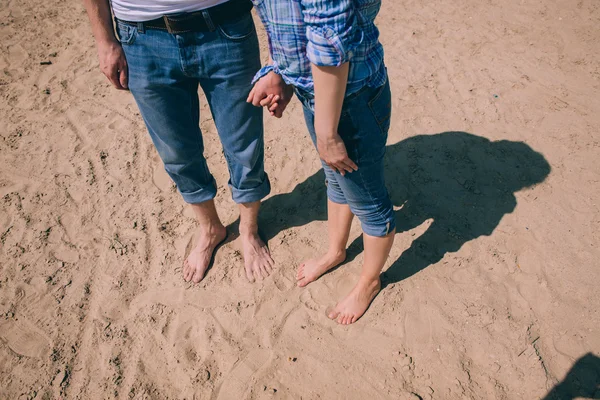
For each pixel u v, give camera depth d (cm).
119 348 222
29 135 338
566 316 213
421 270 236
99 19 171
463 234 248
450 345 209
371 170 170
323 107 139
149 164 311
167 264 254
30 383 213
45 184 302
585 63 343
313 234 260
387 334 215
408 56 372
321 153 157
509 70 346
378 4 135
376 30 141
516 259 235
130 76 181
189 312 232
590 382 193
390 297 227
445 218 257
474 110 317
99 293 244
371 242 198
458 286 228
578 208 253
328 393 200
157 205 285
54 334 229
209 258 252
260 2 134
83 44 430
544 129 297
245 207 237
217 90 186
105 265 256
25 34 448
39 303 241
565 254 234
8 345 226
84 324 232
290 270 245
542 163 277
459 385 197
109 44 176
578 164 274
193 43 168
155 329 227
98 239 269
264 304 232
